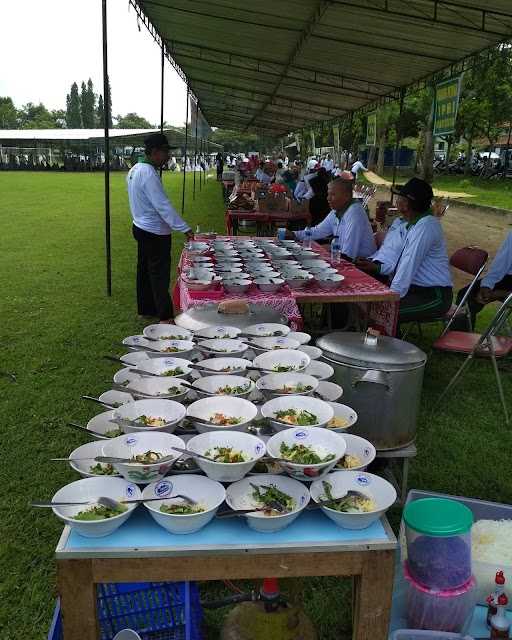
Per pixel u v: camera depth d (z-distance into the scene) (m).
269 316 3.04
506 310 3.71
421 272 3.95
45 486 2.81
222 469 1.52
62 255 8.81
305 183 11.85
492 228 13.69
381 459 2.80
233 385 2.08
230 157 40.91
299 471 1.56
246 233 11.80
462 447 3.33
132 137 34.56
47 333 5.11
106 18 5.77
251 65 10.84
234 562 1.38
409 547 1.75
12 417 3.51
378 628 1.47
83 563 1.35
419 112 28.23
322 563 1.40
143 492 1.49
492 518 2.12
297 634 1.74
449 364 4.62
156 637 1.73
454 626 1.70
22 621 2.03
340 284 3.87
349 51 7.82
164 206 4.92
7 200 17.14
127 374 2.21
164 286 5.23
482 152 41.88
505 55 6.60
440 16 5.48
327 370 2.36
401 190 3.93
